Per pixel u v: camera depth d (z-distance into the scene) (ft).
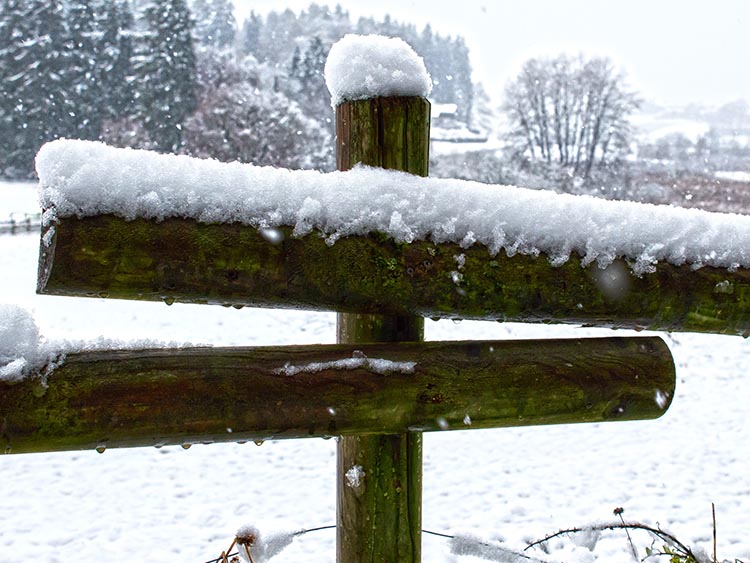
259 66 140.46
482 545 6.40
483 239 4.33
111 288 3.62
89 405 3.70
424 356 4.41
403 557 4.89
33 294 41.32
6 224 67.05
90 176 3.50
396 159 4.66
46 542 15.16
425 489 18.42
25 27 112.78
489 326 34.55
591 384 4.64
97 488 18.31
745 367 30.96
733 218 5.04
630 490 18.31
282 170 4.07
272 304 4.03
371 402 4.20
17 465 19.61
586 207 4.61
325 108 131.13
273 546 5.85
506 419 4.51
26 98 109.91
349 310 4.18
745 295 4.89
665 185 107.96
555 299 4.46
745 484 18.72
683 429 23.44
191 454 20.86
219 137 92.89
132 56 116.78
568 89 127.03
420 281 4.17
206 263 3.74
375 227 4.09
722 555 13.60
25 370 3.64
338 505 5.12
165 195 3.67
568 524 15.84
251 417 3.97
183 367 3.92
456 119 191.11
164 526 16.14
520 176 105.29
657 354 4.87
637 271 4.63
